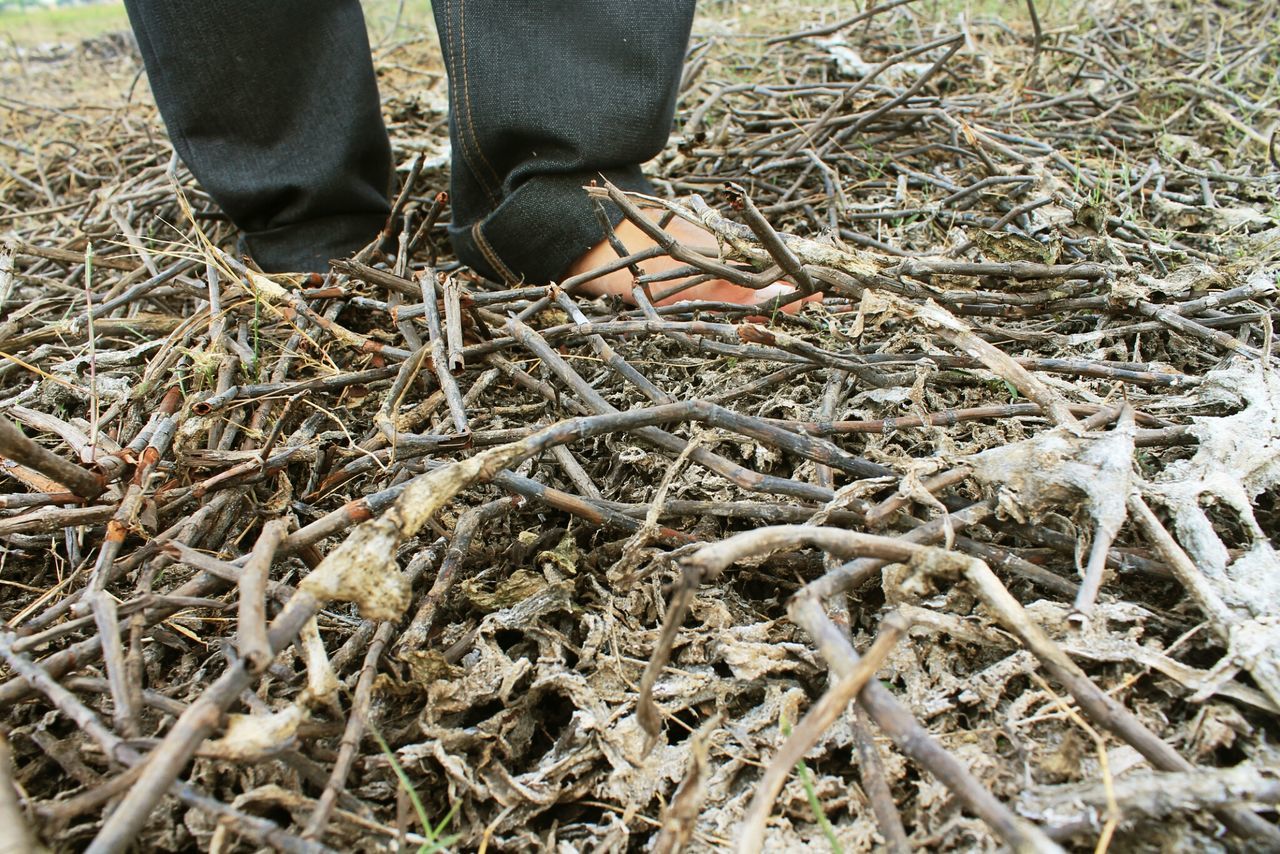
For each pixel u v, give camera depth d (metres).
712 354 1.28
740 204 0.91
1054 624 0.77
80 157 2.42
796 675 0.83
